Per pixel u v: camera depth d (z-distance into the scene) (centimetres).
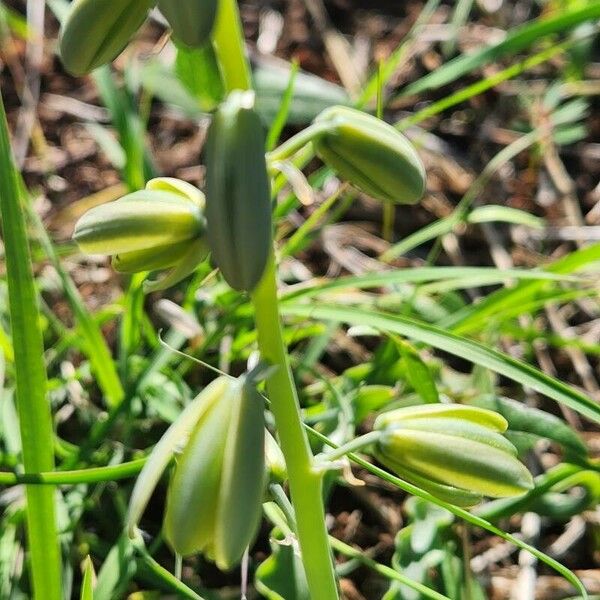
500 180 47
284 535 32
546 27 39
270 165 24
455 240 44
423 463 25
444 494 25
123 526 35
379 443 25
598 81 50
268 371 23
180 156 47
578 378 40
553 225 45
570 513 34
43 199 46
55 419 37
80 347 37
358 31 53
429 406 25
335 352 40
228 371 38
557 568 30
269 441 26
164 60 49
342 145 24
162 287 24
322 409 36
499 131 49
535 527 35
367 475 37
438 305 40
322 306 35
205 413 23
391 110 49
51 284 41
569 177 47
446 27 52
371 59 51
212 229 22
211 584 35
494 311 37
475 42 52
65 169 47
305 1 54
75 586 34
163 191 24
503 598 35
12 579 33
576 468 33
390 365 36
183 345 39
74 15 23
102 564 34
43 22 52
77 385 37
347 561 36
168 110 49
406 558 33
